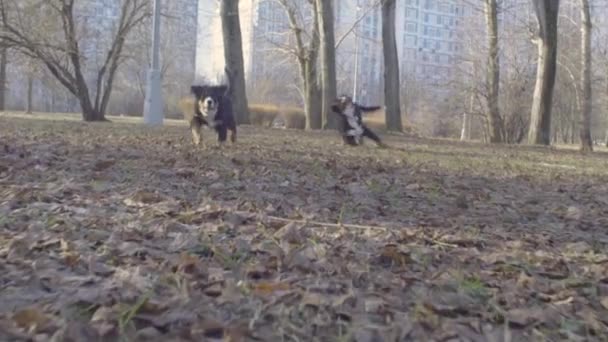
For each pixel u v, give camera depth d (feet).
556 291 10.32
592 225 17.19
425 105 173.58
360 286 9.98
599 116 167.02
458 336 8.13
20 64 107.65
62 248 11.16
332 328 8.16
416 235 13.94
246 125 81.15
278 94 157.69
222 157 29.96
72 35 87.92
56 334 7.30
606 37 135.74
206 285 9.43
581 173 36.09
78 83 89.25
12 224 12.89
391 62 91.09
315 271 10.61
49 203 15.55
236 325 7.87
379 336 7.95
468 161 39.91
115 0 105.70
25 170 21.50
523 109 119.03
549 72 80.02
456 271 10.91
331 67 84.07
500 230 15.56
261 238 12.77
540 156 53.36
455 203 19.74
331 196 19.48
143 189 18.26
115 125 67.00
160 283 9.29
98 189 18.01
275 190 20.01
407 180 25.35
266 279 10.07
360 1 120.47
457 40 146.10
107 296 8.55
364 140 56.39
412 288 9.98
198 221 14.29
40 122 67.72
